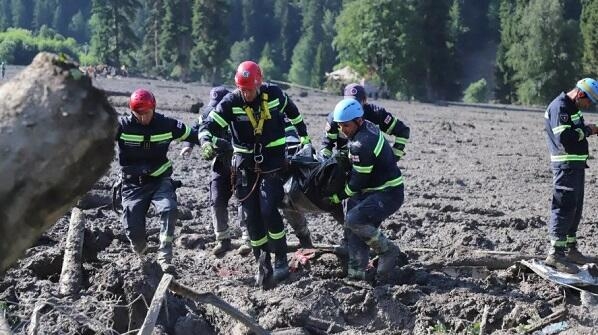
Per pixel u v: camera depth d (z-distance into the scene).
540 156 20.27
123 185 7.66
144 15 113.00
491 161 18.59
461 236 9.70
